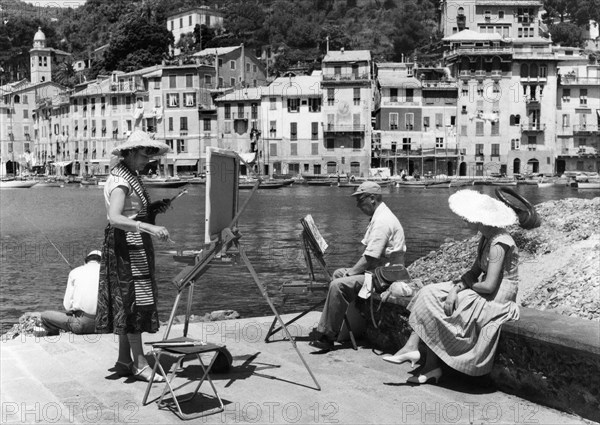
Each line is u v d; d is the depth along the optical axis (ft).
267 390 18.89
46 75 510.99
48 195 256.52
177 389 18.95
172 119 326.03
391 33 538.06
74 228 124.26
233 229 19.49
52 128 394.93
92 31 635.66
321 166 308.19
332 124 305.73
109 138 349.61
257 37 514.68
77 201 217.15
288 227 128.36
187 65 326.03
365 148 304.71
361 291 22.31
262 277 66.23
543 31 421.59
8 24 597.11
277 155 310.86
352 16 565.53
